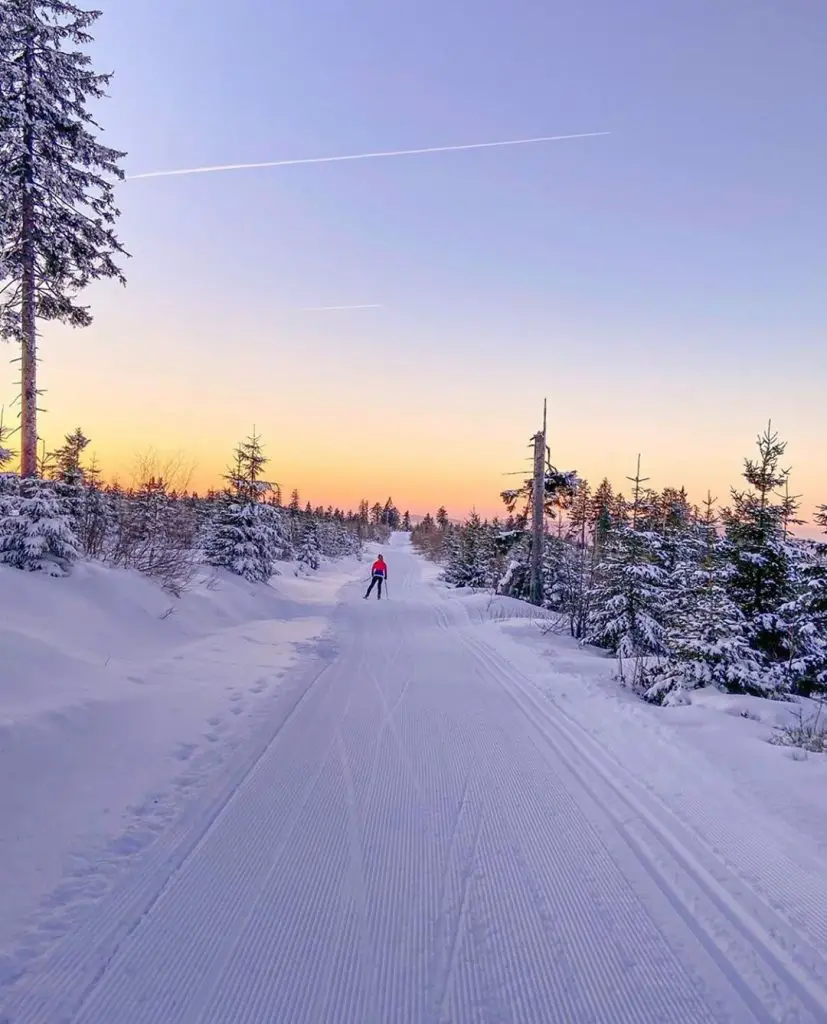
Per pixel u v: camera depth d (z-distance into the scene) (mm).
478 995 2793
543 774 5422
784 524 11375
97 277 13750
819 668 10422
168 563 14320
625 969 2957
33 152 12477
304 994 2785
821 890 3543
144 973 2895
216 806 4691
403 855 4008
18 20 11828
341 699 8039
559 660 10625
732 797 4723
